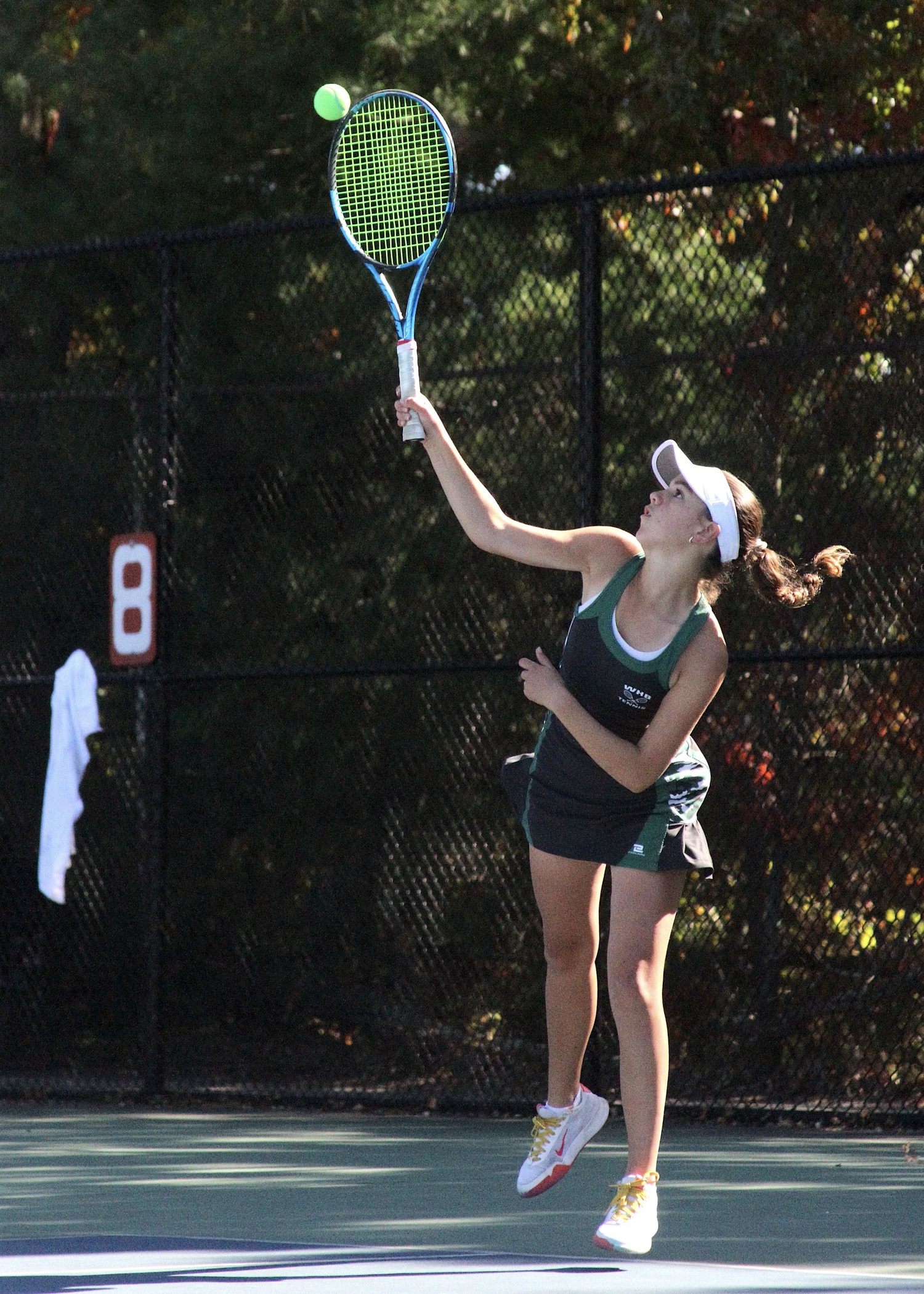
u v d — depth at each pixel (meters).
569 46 30.38
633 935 12.06
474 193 31.42
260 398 24.66
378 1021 23.17
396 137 16.44
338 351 24.31
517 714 23.11
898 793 20.80
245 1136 19.31
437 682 23.44
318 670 21.55
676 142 30.94
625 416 22.88
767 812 21.34
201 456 24.80
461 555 23.62
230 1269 11.95
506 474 23.03
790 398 21.86
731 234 22.38
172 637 23.42
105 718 25.05
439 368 23.56
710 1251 12.51
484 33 29.73
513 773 13.16
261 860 24.11
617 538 12.41
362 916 23.45
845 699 21.11
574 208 22.94
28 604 25.98
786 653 19.58
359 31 29.61
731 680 21.61
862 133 30.70
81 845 24.88
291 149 30.61
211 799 24.48
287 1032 23.72
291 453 24.48
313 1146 18.39
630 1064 11.91
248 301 24.80
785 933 21.16
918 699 20.72
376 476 24.11
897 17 29.02
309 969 23.66
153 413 25.22
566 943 12.89
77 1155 17.77
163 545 23.25
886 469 21.20
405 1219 14.00
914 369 21.08
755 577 12.43
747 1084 21.09
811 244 21.80
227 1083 23.05
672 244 23.47
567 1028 13.19
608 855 12.17
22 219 31.94
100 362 26.66
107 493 25.75
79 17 34.09
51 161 33.81
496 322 23.30
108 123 30.94
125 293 26.55
